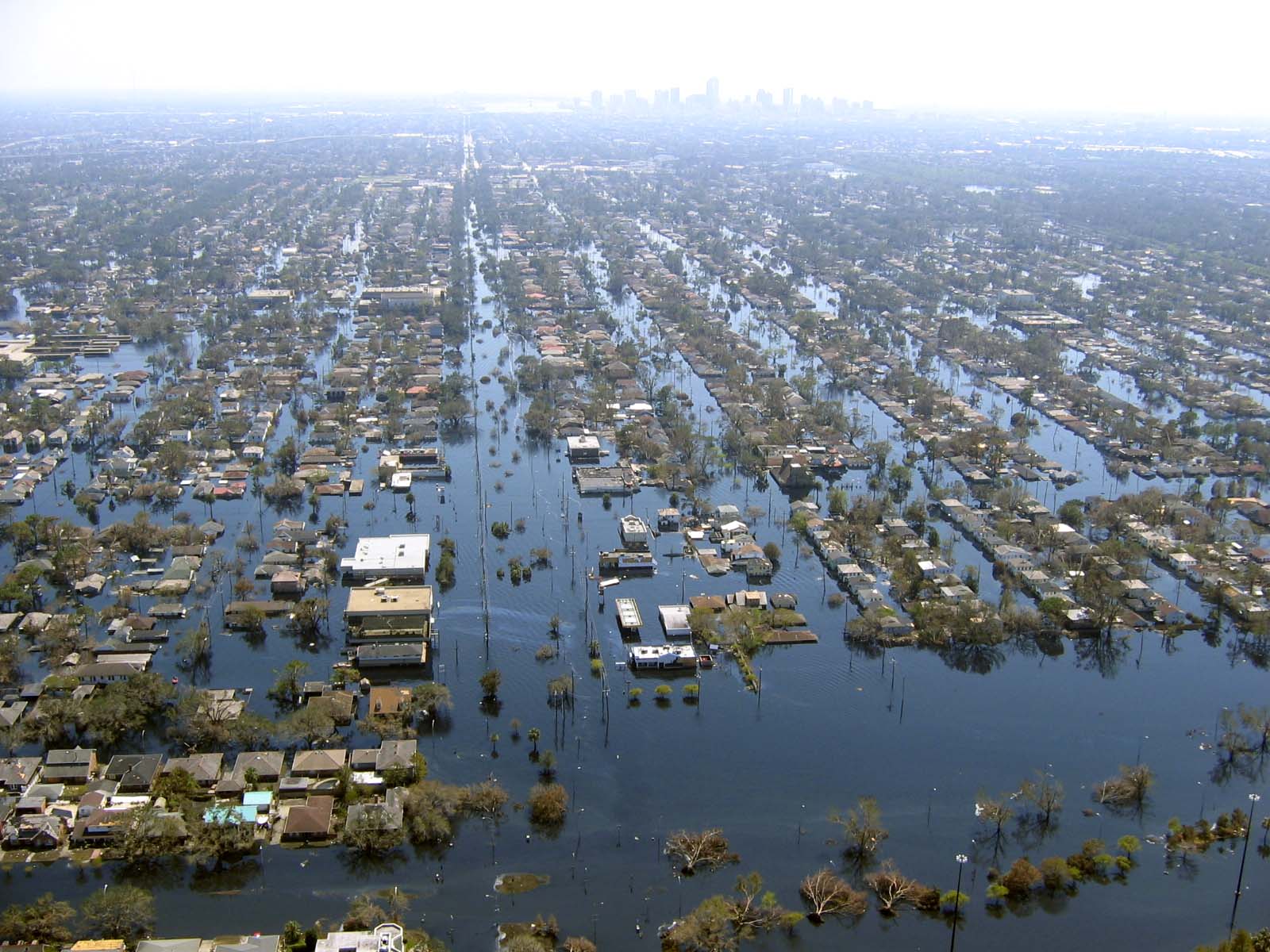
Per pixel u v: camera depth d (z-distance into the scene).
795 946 156.00
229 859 170.75
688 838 174.50
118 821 172.12
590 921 159.25
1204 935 158.75
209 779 184.75
